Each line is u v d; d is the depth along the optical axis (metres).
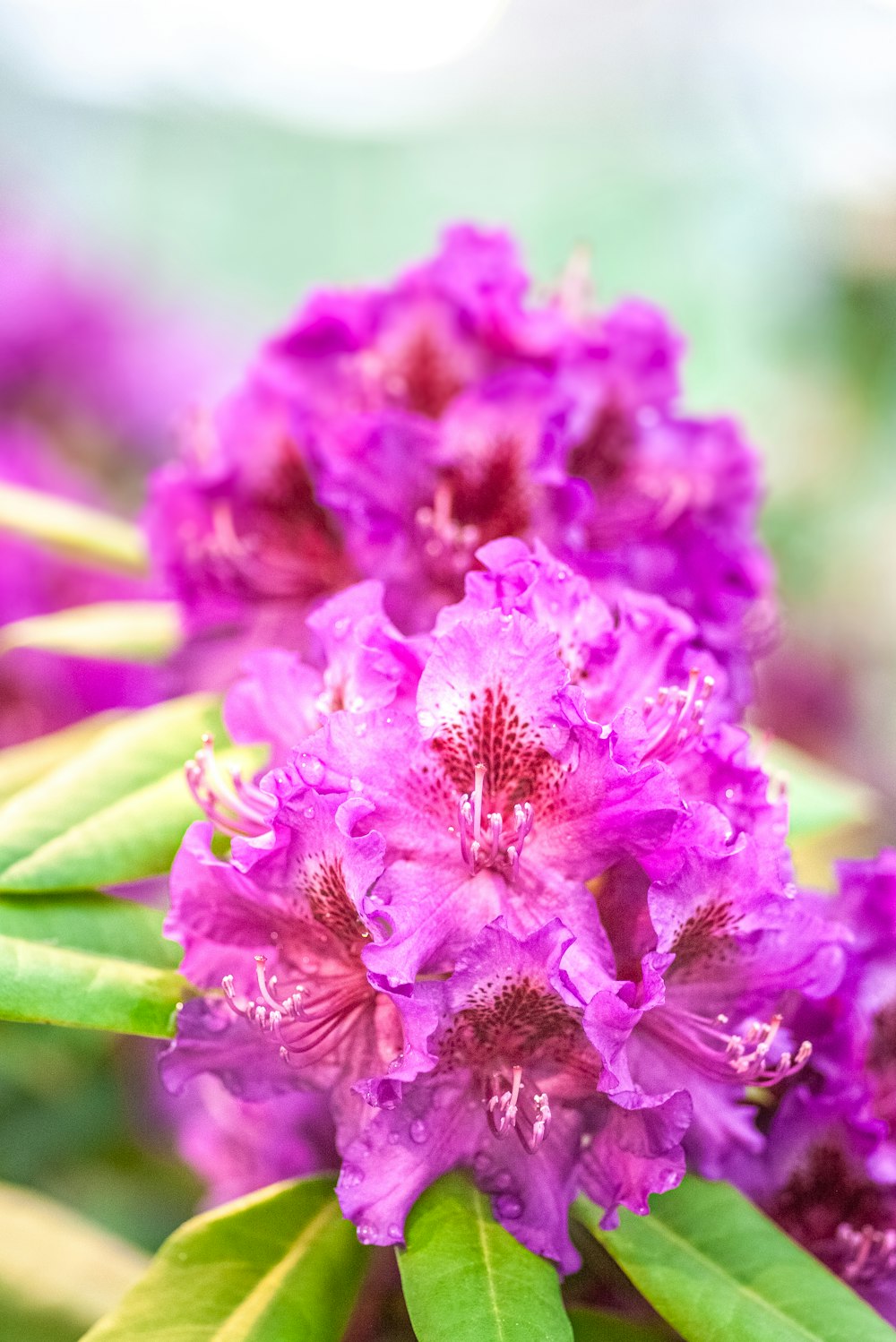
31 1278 0.90
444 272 0.86
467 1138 0.73
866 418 1.97
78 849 0.77
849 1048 0.77
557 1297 0.72
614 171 2.55
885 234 2.02
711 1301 0.74
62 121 2.51
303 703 0.77
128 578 1.03
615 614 0.81
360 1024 0.74
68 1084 1.04
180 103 2.60
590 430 0.87
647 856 0.73
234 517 0.86
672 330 0.87
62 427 1.26
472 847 0.73
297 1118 0.83
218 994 0.75
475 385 0.85
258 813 0.76
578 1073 0.73
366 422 0.84
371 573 0.82
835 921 0.78
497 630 0.73
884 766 1.45
